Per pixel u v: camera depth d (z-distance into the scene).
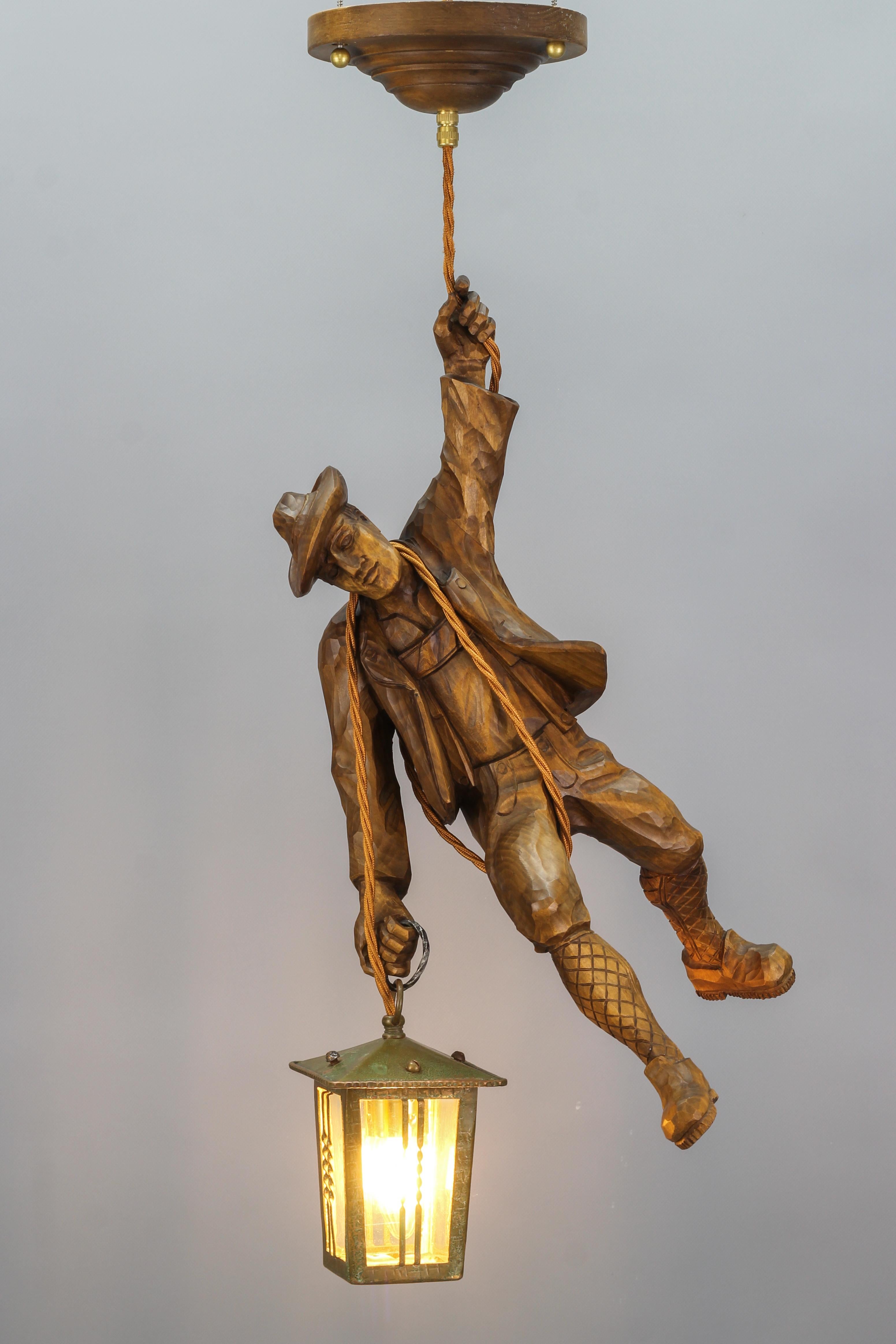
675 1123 2.22
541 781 2.38
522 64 2.27
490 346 2.40
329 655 2.46
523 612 2.40
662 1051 2.28
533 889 2.28
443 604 2.35
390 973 2.40
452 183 2.35
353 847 2.44
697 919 2.54
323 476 2.30
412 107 2.32
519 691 2.39
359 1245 2.30
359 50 2.25
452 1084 2.27
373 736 2.45
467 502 2.38
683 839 2.39
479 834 2.42
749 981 2.58
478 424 2.38
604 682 2.39
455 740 2.39
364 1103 2.28
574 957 2.28
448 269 2.38
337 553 2.31
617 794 2.39
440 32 2.19
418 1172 2.30
